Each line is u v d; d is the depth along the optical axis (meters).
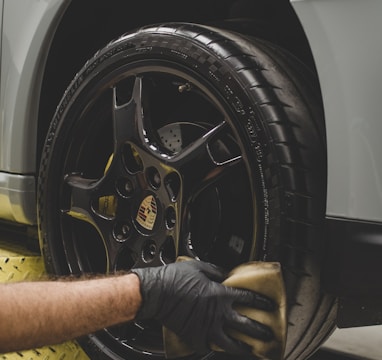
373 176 1.33
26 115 2.11
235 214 1.64
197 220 1.64
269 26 1.88
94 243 1.95
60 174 1.91
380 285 1.33
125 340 1.72
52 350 1.93
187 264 1.29
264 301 1.28
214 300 1.24
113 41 1.78
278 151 1.42
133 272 1.23
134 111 1.69
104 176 1.75
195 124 1.72
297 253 1.41
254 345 1.27
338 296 1.40
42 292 1.08
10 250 2.29
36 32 2.04
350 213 1.36
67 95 1.89
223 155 1.59
